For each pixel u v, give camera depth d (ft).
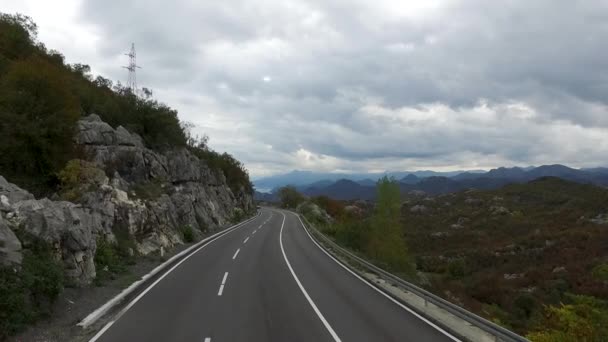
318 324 33.01
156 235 77.77
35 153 61.82
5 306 27.48
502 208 362.12
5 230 33.12
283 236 126.41
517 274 193.67
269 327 31.68
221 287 47.75
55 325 30.66
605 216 271.69
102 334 29.19
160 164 110.11
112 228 65.87
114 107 108.06
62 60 124.77
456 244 281.13
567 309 62.34
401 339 29.68
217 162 221.87
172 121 126.00
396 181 121.39
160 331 30.07
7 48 92.12
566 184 425.69
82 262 44.27
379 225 119.24
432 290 74.43
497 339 29.04
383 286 51.52
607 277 131.03
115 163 86.58
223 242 103.35
